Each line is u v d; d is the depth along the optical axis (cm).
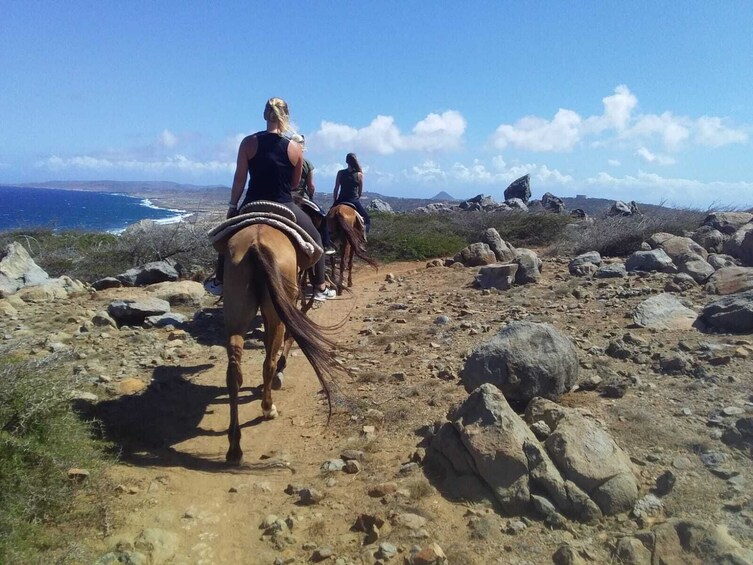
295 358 770
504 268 1099
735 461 450
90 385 637
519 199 3516
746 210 1734
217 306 986
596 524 403
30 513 393
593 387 579
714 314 722
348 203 1252
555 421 480
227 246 545
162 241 1437
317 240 642
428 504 427
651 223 1552
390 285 1252
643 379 591
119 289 1116
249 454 529
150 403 617
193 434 563
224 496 459
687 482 431
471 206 3303
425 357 720
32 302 997
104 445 499
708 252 1273
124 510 429
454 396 597
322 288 755
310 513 432
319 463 504
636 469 443
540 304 931
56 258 1446
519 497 418
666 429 494
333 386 656
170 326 860
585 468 423
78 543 382
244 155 618
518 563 370
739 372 585
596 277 1087
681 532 373
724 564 350
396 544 388
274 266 511
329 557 383
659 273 1054
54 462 425
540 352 546
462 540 391
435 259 1611
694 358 626
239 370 504
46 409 445
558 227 2005
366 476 475
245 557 390
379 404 603
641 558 364
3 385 441
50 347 750
